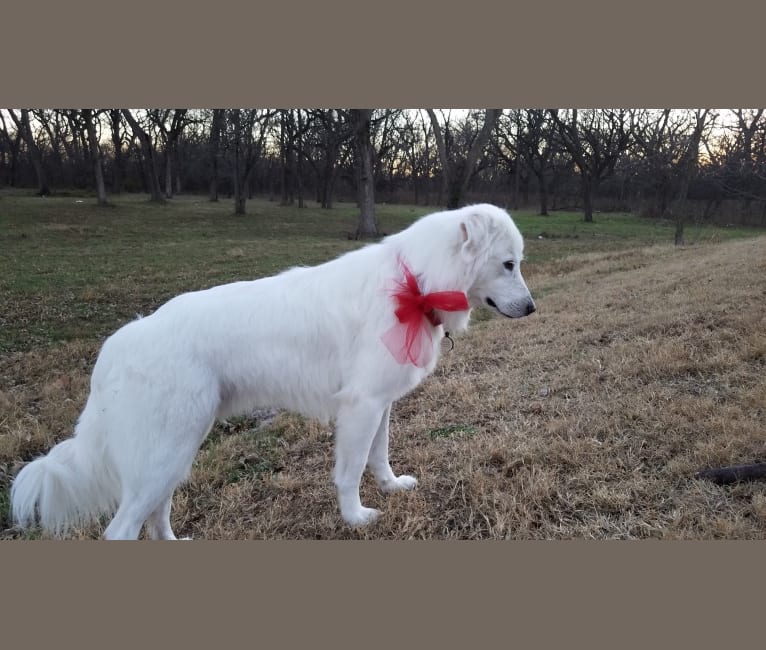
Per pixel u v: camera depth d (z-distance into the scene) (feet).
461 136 144.46
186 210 113.50
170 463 10.20
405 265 10.86
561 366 18.47
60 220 84.07
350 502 11.62
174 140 159.12
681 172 65.16
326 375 11.13
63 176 169.68
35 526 12.34
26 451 15.94
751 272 27.91
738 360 16.12
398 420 16.25
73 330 28.35
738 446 12.07
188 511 12.85
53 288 38.47
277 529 11.94
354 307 10.97
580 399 15.66
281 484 13.29
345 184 191.83
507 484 12.19
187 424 10.25
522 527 10.79
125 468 10.10
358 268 11.28
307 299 11.06
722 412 13.42
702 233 78.23
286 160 155.43
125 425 10.05
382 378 10.81
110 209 105.09
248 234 77.87
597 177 143.84
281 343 10.81
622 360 17.79
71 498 10.36
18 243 60.85
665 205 115.55
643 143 99.30
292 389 11.10
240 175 121.39
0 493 13.73
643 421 13.76
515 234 11.18
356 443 11.14
